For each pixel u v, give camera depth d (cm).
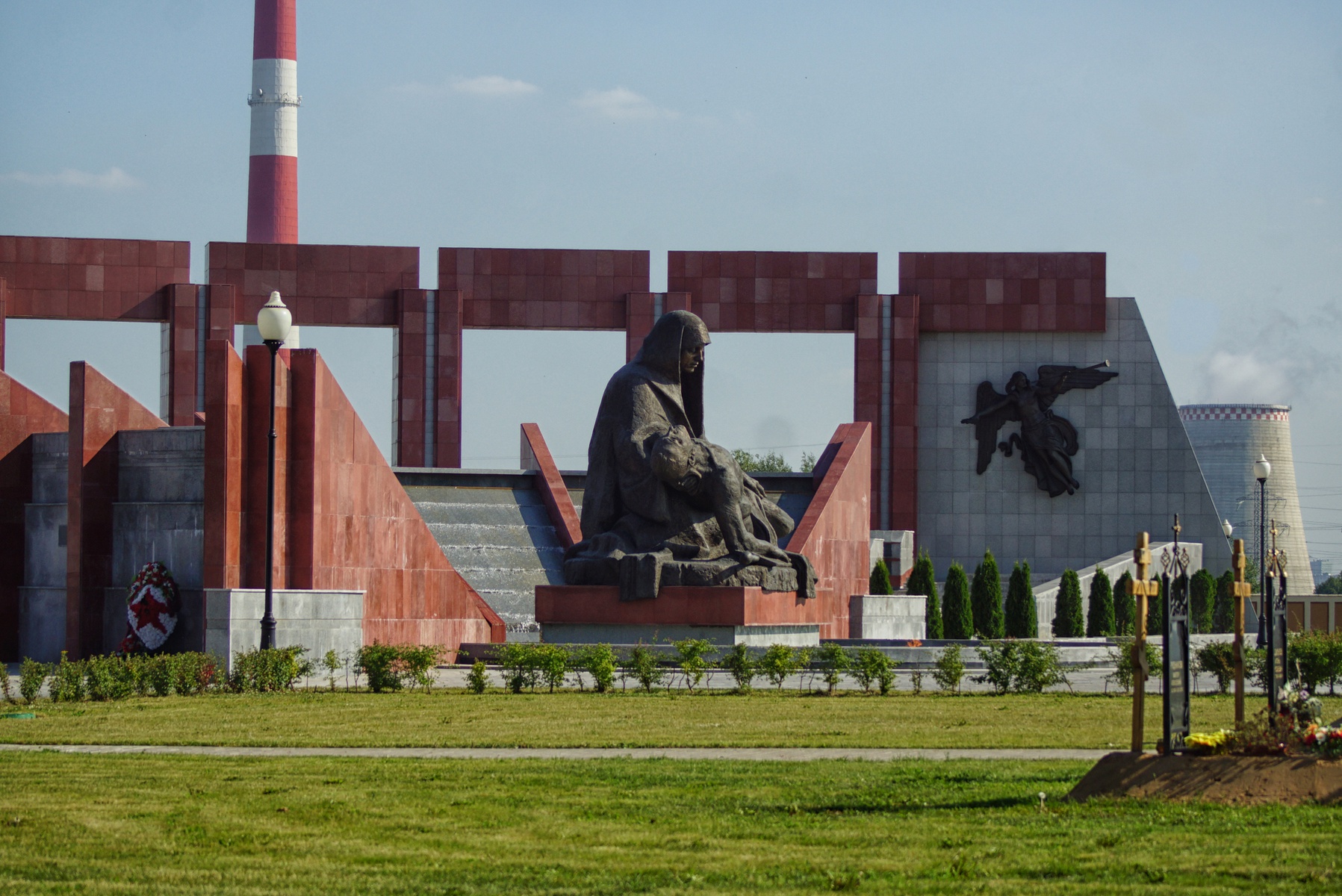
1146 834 1442
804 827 1523
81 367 4153
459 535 4862
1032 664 3203
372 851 1421
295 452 3972
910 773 1906
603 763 2012
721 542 4119
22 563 4466
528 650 3247
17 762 2020
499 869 1341
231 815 1605
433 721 2552
